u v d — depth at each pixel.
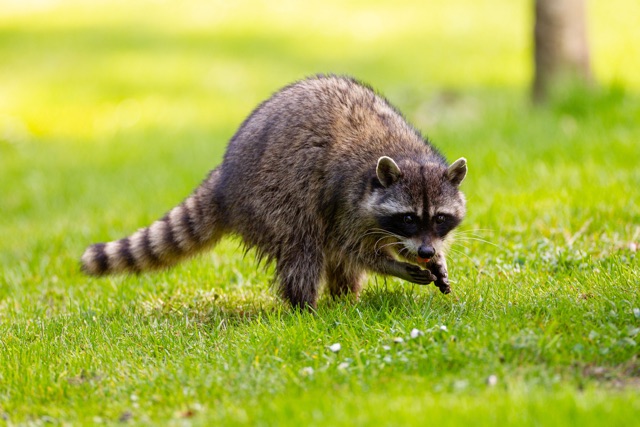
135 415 7.28
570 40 20.47
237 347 8.30
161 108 27.94
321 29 37.91
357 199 9.80
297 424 6.50
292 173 9.78
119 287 11.29
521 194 13.37
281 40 36.53
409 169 9.73
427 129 20.03
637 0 33.59
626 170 13.91
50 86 31.20
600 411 6.22
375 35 36.22
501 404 6.47
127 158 21.78
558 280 9.52
